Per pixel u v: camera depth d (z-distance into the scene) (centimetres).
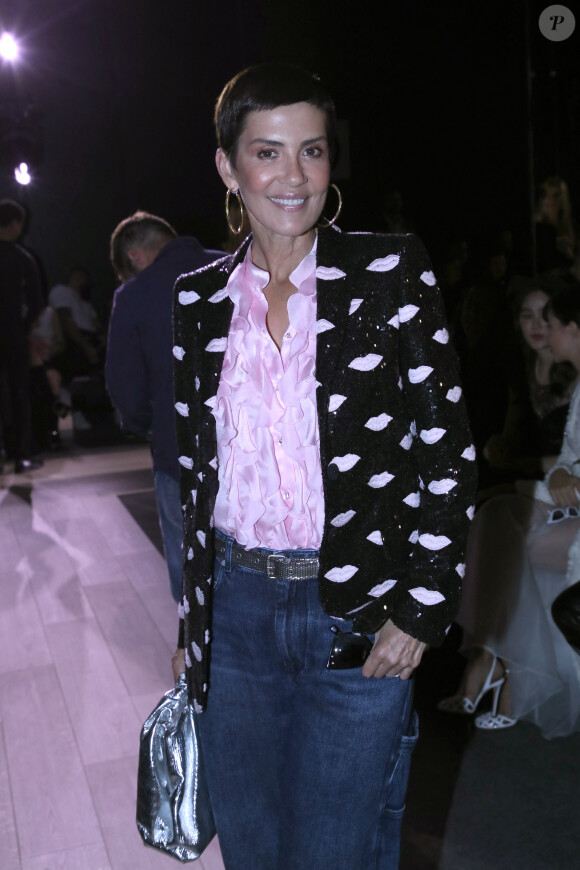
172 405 267
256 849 146
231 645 139
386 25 818
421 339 126
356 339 126
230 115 127
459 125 817
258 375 131
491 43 790
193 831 150
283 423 130
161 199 991
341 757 132
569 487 260
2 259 605
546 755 241
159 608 362
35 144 873
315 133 125
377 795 135
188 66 948
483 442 351
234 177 136
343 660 131
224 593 138
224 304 137
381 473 128
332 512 127
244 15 888
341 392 126
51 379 695
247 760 142
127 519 494
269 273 134
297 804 135
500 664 258
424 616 127
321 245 131
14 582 402
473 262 774
